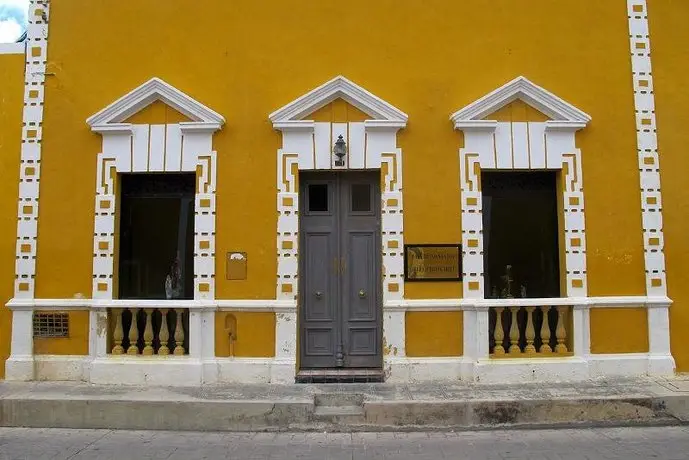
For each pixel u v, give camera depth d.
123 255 8.42
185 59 8.40
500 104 8.20
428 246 8.11
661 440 6.62
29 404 7.18
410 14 8.43
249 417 7.09
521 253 8.43
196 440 6.75
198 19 8.44
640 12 8.50
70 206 8.24
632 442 6.56
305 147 8.20
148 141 8.27
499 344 8.02
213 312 8.05
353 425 7.06
